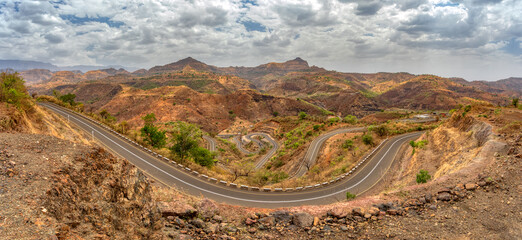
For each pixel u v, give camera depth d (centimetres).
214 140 11794
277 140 12350
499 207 1020
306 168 5547
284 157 7312
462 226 911
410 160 4159
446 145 3544
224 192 2353
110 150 3503
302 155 6419
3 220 491
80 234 570
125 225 727
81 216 627
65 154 814
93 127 4712
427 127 7444
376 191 3017
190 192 2269
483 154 1864
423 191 1348
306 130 10081
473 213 1007
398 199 1285
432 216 1025
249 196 2312
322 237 919
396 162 4488
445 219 982
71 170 738
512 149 1677
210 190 2367
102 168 827
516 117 2961
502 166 1434
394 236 878
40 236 481
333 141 6838
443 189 1277
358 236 904
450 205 1118
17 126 1994
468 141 3006
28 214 529
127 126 5559
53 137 959
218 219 1070
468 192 1218
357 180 3459
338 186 3128
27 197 577
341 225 1007
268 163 7475
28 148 818
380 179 3534
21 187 608
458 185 1313
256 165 7769
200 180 2612
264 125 15400
